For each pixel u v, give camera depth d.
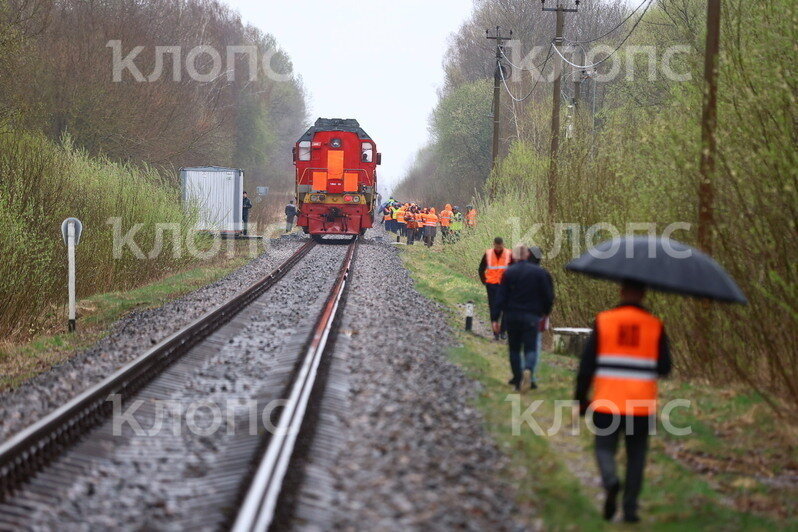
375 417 22.97
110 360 32.03
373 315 42.75
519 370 29.16
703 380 29.94
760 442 23.25
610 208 37.53
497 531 16.03
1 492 17.64
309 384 25.36
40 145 52.22
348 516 16.09
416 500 16.97
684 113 33.03
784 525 17.75
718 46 30.66
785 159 24.33
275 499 15.95
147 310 47.69
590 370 17.00
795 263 24.09
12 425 23.11
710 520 17.67
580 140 43.69
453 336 39.66
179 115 118.12
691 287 16.33
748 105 26.56
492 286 38.84
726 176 27.83
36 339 41.03
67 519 16.53
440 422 22.95
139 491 17.95
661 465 21.27
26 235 41.94
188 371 30.55
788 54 26.64
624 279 17.20
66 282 50.22
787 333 25.59
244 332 39.22
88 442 21.45
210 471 19.17
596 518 17.42
